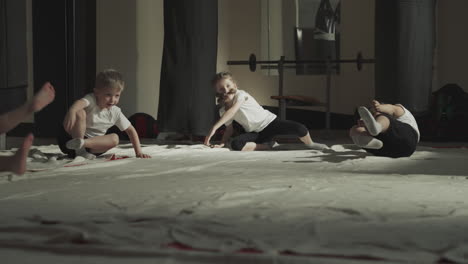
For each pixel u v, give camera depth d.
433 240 1.46
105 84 3.64
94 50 7.04
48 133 6.76
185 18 6.13
